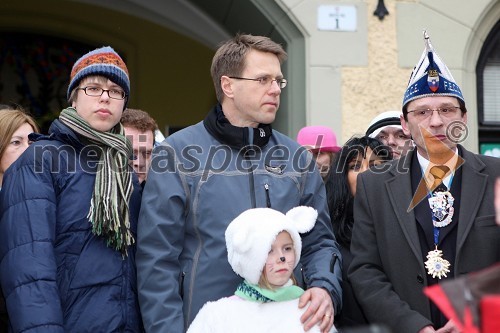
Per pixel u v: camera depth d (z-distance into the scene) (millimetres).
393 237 3900
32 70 9625
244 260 3539
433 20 6852
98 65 3914
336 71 6746
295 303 3609
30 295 3504
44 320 3469
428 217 3875
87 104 3900
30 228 3611
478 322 2443
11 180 3742
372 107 6770
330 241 3992
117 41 9883
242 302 3580
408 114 3998
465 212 3812
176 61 10125
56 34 9648
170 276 3701
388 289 3861
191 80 10148
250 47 3932
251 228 3545
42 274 3539
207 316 3561
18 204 3668
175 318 3633
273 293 3572
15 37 9586
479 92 7176
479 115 7191
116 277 3734
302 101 6754
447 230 3834
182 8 8930
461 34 6859
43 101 9641
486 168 3930
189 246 3805
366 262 3984
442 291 2615
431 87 3904
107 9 9758
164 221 3742
